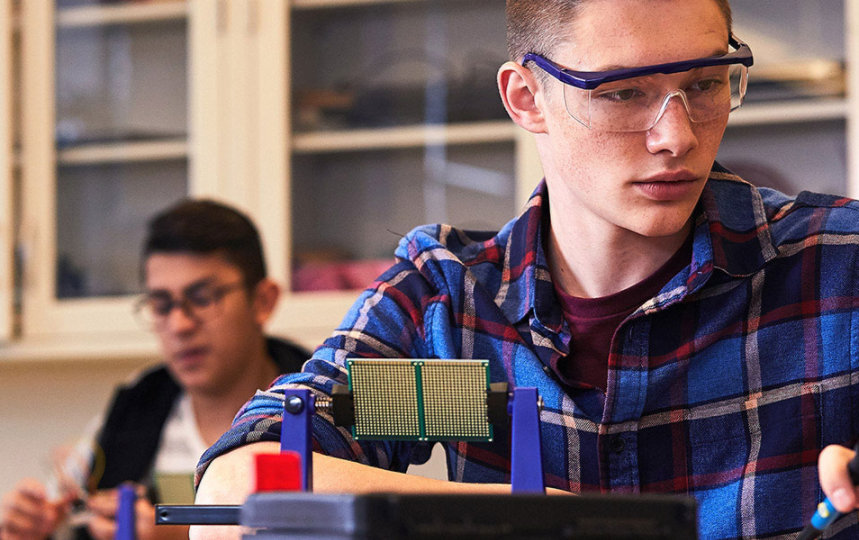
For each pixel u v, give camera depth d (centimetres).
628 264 111
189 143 267
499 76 117
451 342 114
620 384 108
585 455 109
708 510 107
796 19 234
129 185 274
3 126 272
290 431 85
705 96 101
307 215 260
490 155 251
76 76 277
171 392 239
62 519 227
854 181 226
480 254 121
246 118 261
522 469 82
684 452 108
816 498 105
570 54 104
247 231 224
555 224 116
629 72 98
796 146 233
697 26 100
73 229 276
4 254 271
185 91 269
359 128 260
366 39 260
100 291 273
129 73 274
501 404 83
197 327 217
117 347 270
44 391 310
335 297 255
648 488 108
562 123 105
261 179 260
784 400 107
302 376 104
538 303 113
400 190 257
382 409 86
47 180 276
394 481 91
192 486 137
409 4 258
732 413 108
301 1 261
